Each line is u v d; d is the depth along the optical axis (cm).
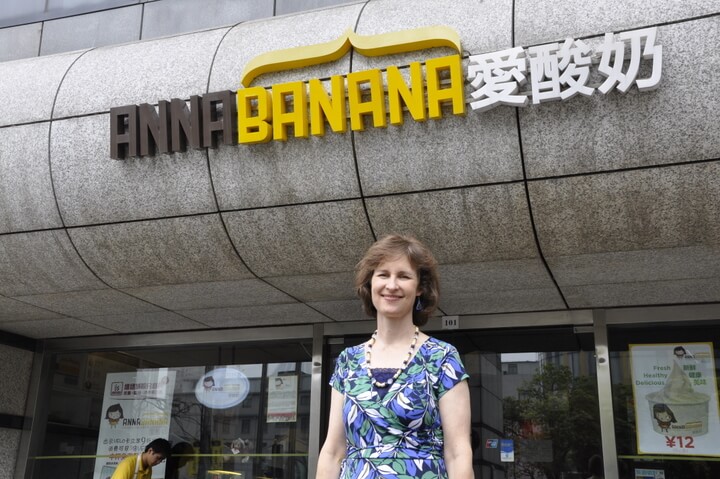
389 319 270
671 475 596
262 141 521
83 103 577
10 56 726
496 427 654
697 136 446
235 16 669
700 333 617
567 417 636
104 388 780
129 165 561
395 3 530
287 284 595
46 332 782
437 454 250
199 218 554
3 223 600
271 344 740
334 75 515
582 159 467
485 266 538
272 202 534
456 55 483
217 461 723
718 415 595
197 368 757
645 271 539
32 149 583
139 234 572
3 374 768
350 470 251
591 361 641
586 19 467
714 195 455
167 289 616
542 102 467
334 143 512
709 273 539
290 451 701
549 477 627
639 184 464
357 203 519
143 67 574
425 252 280
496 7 493
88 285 620
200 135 538
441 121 489
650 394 617
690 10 448
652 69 445
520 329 671
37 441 780
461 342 684
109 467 755
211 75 551
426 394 253
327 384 711
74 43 711
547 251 509
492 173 486
